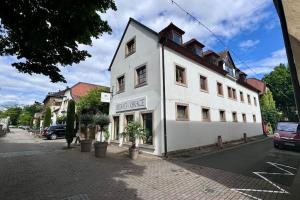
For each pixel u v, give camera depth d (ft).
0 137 87.35
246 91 78.64
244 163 28.25
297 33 7.23
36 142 62.54
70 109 48.85
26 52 14.73
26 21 12.71
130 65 47.91
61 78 17.03
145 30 43.91
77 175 22.24
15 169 25.02
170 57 40.60
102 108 60.85
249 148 44.45
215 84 55.31
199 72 48.85
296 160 29.96
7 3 11.84
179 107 41.34
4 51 14.21
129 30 50.16
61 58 16.01
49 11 12.91
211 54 56.34
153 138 37.11
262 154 35.78
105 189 17.60
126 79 48.91
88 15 13.56
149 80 40.55
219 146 44.96
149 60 41.42
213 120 50.88
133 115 43.98
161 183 19.39
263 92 109.60
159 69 38.19
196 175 22.20
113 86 54.70
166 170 24.64
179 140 38.63
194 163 28.81
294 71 7.49
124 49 51.55
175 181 20.02
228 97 61.57
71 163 28.84
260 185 18.60
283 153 36.37
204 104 48.32
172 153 36.42
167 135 36.37
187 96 43.04
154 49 40.50
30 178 20.89
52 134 74.49
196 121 44.27
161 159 32.27
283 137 40.01
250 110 78.33
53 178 20.95
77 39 15.17
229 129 58.13
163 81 37.81
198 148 43.01
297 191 15.03
